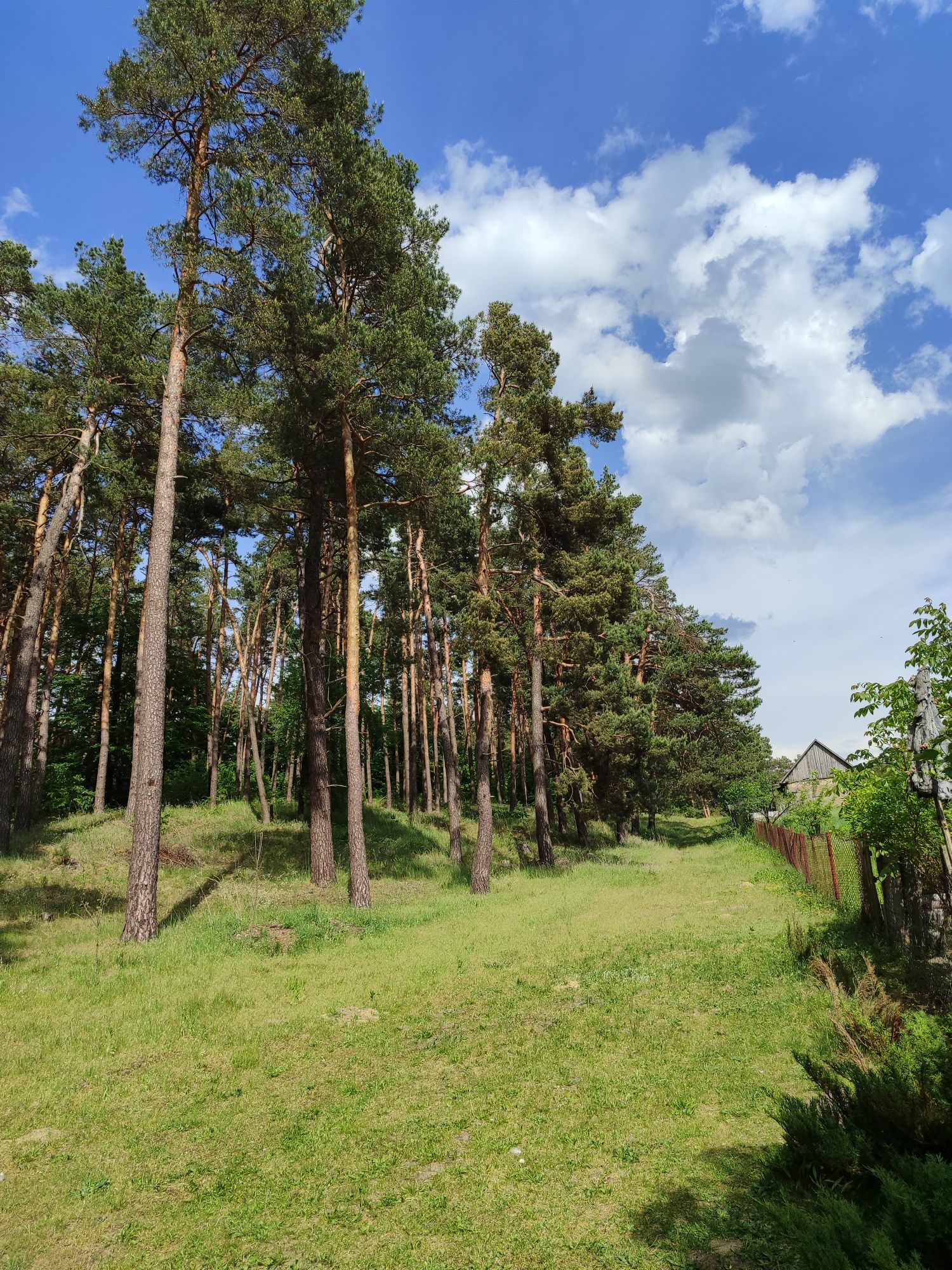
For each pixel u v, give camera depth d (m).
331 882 19.39
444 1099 6.43
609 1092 6.27
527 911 16.05
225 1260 4.29
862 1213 3.75
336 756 30.02
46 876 16.48
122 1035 8.27
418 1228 4.48
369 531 25.72
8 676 28.08
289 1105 6.51
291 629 41.06
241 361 17.77
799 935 10.10
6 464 21.98
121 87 14.25
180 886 17.77
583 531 25.31
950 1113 3.96
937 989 6.93
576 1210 4.54
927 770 5.98
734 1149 5.09
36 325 19.53
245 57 16.17
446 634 33.03
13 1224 4.73
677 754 37.88
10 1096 6.71
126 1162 5.54
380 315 19.47
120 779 32.78
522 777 54.91
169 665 34.91
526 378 22.83
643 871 24.16
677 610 39.62
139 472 24.33
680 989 9.22
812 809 14.98
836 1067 4.97
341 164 17.23
